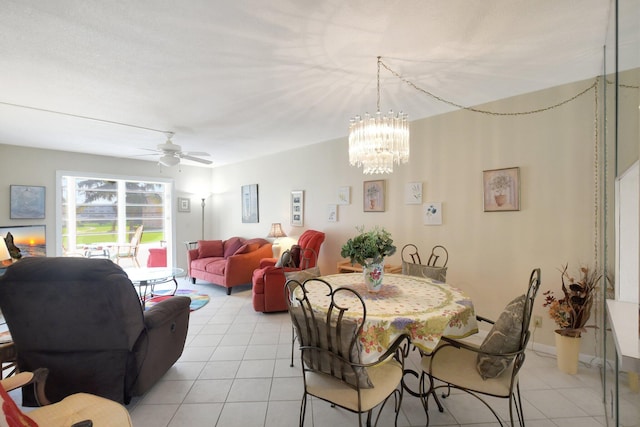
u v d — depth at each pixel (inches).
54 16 64.2
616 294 66.1
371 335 61.7
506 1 60.8
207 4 61.1
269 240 220.7
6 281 65.6
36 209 187.3
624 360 38.7
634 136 56.4
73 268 65.0
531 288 69.1
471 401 79.5
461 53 81.2
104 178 216.1
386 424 70.9
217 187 272.4
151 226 266.4
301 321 60.6
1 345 73.6
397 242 146.4
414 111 127.8
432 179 133.6
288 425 70.9
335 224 175.2
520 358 59.2
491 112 116.5
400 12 64.1
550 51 80.4
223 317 146.1
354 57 82.8
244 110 124.6
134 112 125.7
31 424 45.0
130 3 60.3
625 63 62.5
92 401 55.2
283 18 65.8
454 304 71.2
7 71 89.1
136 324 72.7
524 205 109.3
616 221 65.6
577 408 75.6
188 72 90.7
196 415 74.5
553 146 103.5
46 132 154.8
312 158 188.1
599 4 61.4
